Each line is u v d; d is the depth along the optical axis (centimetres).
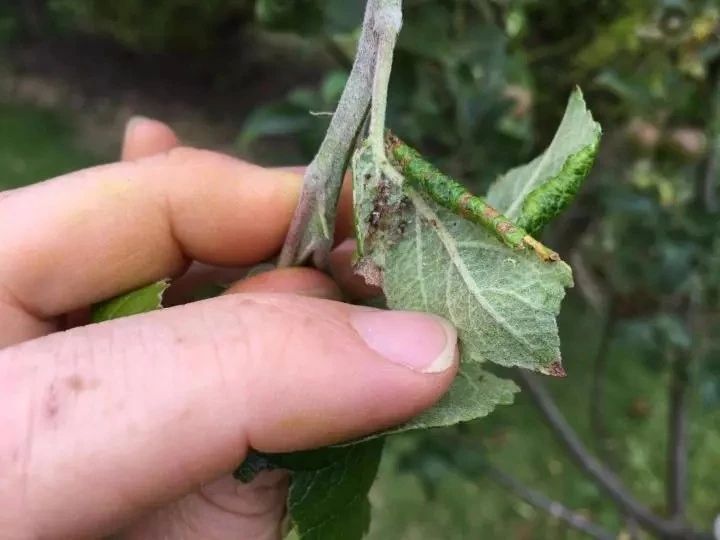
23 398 7
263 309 7
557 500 25
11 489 7
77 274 9
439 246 7
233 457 7
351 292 9
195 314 7
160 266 10
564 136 7
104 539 9
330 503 8
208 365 7
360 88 7
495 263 6
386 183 7
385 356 7
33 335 9
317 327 7
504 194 8
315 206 7
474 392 7
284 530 10
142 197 9
